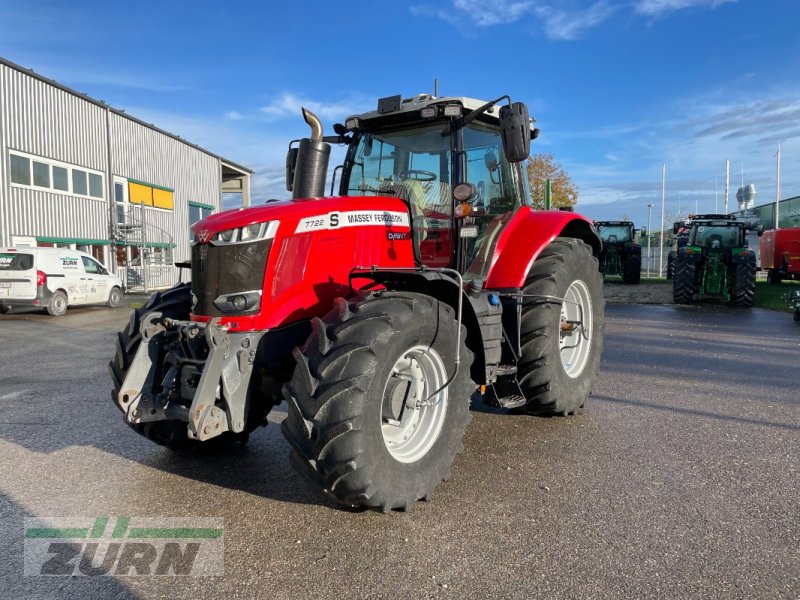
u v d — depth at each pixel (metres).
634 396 5.43
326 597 2.36
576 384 4.70
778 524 2.93
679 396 5.41
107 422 4.80
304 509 3.17
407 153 4.37
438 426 3.28
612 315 12.34
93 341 9.55
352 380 2.73
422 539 2.82
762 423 4.58
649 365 6.89
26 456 4.01
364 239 3.69
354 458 2.71
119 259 21.27
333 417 2.71
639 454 3.92
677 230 21.19
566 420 4.71
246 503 3.25
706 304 14.73
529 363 4.30
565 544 2.75
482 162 4.53
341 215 3.59
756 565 2.56
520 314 4.22
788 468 3.66
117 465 3.84
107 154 20.45
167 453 4.07
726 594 2.35
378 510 2.93
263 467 3.80
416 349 3.15
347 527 2.95
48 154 17.67
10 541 2.86
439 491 3.37
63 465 3.84
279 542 2.81
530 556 2.65
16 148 16.48
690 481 3.47
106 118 20.41
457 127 4.17
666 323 10.99
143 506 3.22
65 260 14.16
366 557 2.66
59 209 18.19
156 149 23.61
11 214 16.34
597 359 5.09
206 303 3.29
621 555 2.65
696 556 2.64
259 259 3.23
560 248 4.69
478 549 2.72
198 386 2.94
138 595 2.40
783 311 13.05
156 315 3.45
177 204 25.25
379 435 2.85
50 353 8.34
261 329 3.20
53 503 3.27
